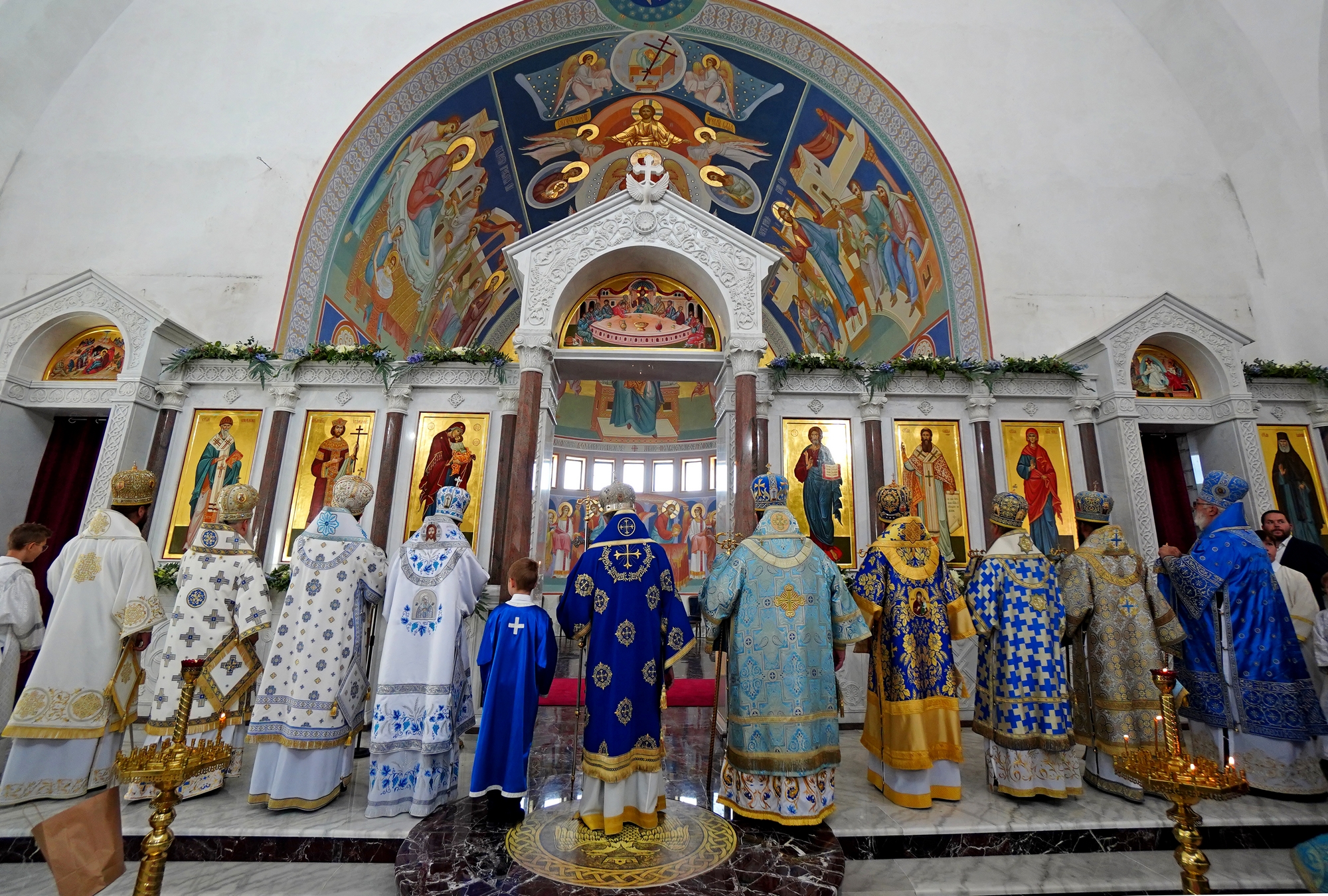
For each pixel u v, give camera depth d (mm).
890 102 10469
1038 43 10625
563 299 8094
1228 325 8695
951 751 4383
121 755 2562
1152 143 10219
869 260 12789
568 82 11961
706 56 11641
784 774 3662
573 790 4402
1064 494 8195
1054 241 9781
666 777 4820
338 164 9758
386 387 8109
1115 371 8227
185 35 10055
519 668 4055
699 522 19234
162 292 9039
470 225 13625
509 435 8000
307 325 9414
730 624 4184
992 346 9344
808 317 16156
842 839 3924
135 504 4688
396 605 4262
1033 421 8430
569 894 2994
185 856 3801
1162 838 4109
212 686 4445
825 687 3918
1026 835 4039
